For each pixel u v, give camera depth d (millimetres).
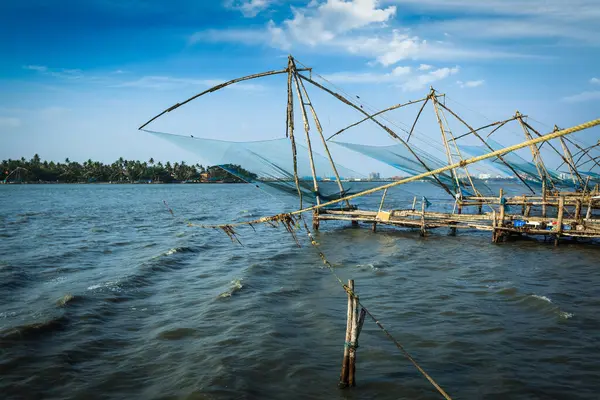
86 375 8328
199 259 19391
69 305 12133
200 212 46594
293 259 18922
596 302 12086
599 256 18484
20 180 177500
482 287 13859
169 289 14234
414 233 25891
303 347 9531
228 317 11344
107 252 21094
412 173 25266
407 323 10867
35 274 16031
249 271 16328
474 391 7582
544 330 10172
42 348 9406
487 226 22500
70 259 19031
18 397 7504
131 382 8070
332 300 12828
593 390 7535
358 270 16562
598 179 36344
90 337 10062
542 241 22516
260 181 13953
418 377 8109
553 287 13633
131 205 57969
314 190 15891
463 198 31281
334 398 7426
